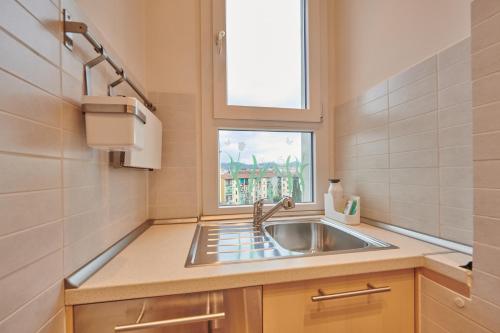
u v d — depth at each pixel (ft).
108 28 2.57
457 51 2.51
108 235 2.51
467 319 1.95
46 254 1.57
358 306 2.31
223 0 4.32
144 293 1.86
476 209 1.89
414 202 3.03
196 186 4.16
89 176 2.13
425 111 2.87
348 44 4.36
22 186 1.39
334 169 4.80
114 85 2.54
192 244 2.90
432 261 2.27
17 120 1.37
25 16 1.43
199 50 4.26
